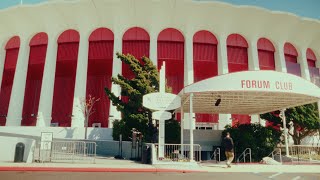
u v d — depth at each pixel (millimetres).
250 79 14820
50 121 36500
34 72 42250
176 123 20844
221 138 23234
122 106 20672
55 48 38938
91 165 13727
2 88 44750
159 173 11930
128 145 19938
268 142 21172
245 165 14609
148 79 21250
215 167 13781
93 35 38938
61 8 37719
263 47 41344
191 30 38500
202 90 15242
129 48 38156
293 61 43844
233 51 40250
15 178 9758
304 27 42062
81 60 36750
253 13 38406
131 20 38406
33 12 38750
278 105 20594
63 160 15922
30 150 14867
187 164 14305
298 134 26609
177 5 36969
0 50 42188
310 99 17438
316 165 14945
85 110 34594
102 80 40969
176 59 38031
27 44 40531
